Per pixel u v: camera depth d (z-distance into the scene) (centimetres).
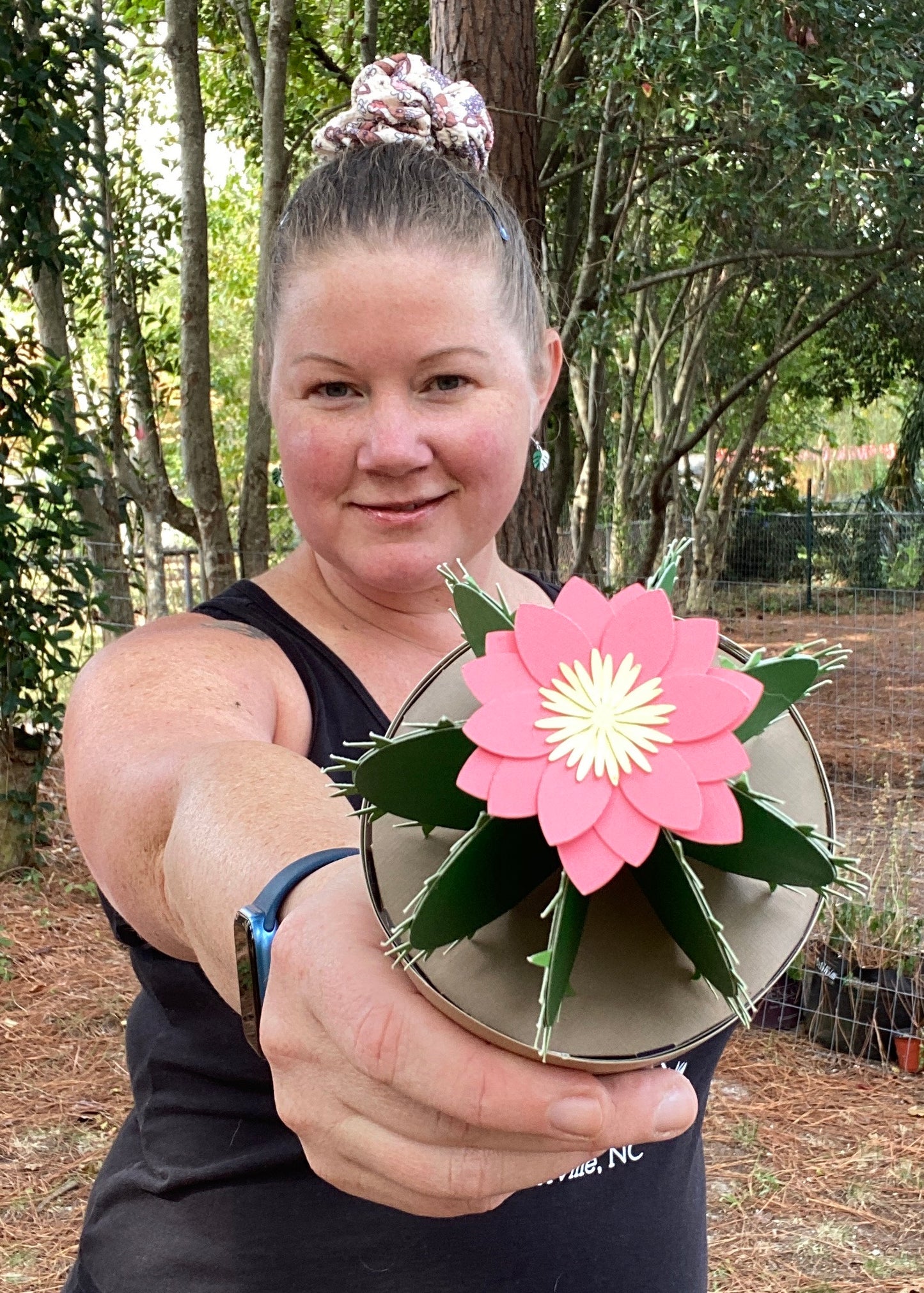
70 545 570
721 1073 429
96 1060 416
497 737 51
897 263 777
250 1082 105
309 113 915
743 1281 317
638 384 1517
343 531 112
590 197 873
